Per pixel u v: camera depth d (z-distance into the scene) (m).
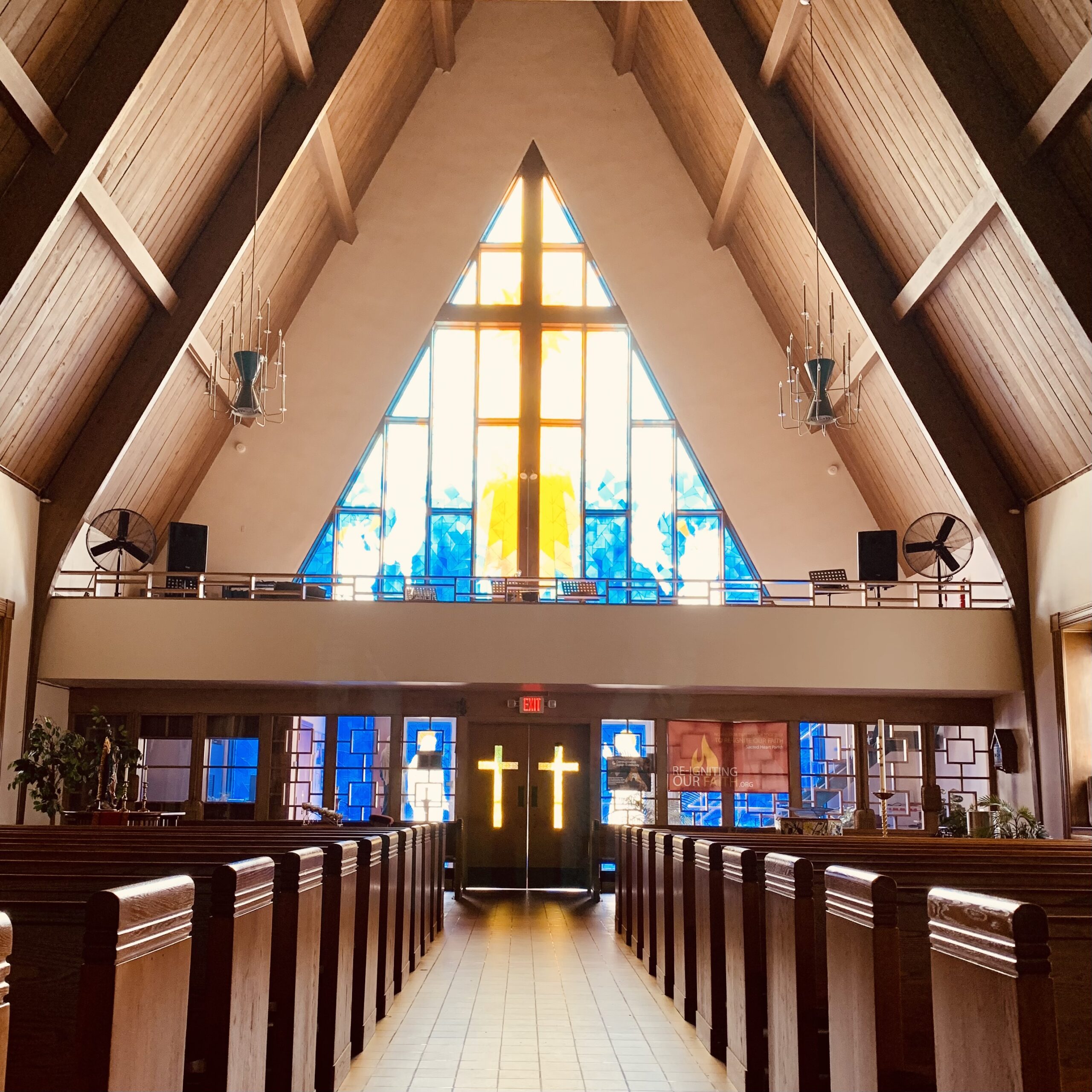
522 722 12.98
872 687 11.59
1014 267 9.40
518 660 11.53
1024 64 8.43
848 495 14.17
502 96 14.62
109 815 9.20
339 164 12.63
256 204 10.84
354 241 14.36
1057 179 8.64
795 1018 3.20
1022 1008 1.72
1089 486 10.32
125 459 12.02
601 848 12.01
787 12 9.67
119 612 11.45
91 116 8.27
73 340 9.99
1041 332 9.64
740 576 14.24
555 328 14.72
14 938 2.53
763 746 12.87
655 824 12.00
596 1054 4.44
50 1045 2.49
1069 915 2.46
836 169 10.88
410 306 14.36
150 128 9.06
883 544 12.59
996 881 3.30
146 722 12.66
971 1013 1.90
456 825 11.95
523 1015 5.22
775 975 3.48
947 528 11.56
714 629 11.62
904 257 10.79
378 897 5.01
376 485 14.34
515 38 14.69
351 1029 4.36
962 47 8.66
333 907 3.92
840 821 11.60
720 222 13.90
